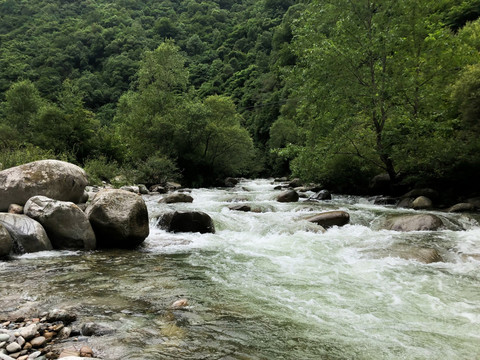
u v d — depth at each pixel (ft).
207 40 396.37
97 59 335.26
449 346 12.86
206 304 16.05
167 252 26.17
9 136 114.52
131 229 26.86
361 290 18.62
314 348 12.35
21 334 12.27
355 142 59.21
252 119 228.43
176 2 501.56
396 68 54.13
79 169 33.42
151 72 125.90
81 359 10.23
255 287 18.74
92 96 275.80
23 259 22.71
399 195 56.85
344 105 55.42
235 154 123.13
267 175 178.19
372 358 11.86
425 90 53.11
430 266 22.95
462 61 56.65
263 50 316.81
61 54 310.04
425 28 58.39
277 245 28.66
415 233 32.63
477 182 48.14
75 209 25.96
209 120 114.11
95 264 22.16
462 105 48.73
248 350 11.92
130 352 11.36
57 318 13.58
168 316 14.47
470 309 16.35
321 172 67.92
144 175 89.45
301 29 61.00
